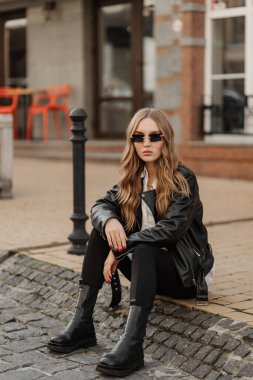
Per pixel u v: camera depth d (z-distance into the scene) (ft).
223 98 37.58
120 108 47.65
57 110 49.03
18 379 12.23
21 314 15.88
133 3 46.32
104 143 43.42
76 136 18.74
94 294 13.61
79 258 18.43
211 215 25.18
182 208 13.23
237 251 19.44
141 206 13.75
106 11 47.67
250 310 13.67
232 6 36.68
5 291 17.43
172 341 13.30
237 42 37.01
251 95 35.86
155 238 12.87
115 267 13.34
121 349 12.30
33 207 27.02
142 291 12.55
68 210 26.32
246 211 26.07
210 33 37.55
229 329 12.84
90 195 29.68
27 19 50.83
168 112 38.34
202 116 37.68
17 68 53.52
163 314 14.02
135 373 12.46
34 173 38.42
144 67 46.50
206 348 12.71
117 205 13.97
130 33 46.73
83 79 47.73
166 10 37.78
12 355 13.38
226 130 37.42
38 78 50.55
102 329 14.62
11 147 29.04
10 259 18.97
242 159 35.37
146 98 46.52
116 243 12.97
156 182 13.71
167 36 37.91
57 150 45.78
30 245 20.04
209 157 36.76
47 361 13.07
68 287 16.48
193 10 36.88
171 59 37.91
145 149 13.56
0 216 25.04
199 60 37.45
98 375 12.39
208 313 13.53
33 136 51.52
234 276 16.58
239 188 32.32
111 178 35.47
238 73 37.06
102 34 47.91
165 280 13.53
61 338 13.39
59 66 49.06
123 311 14.83
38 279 17.30
